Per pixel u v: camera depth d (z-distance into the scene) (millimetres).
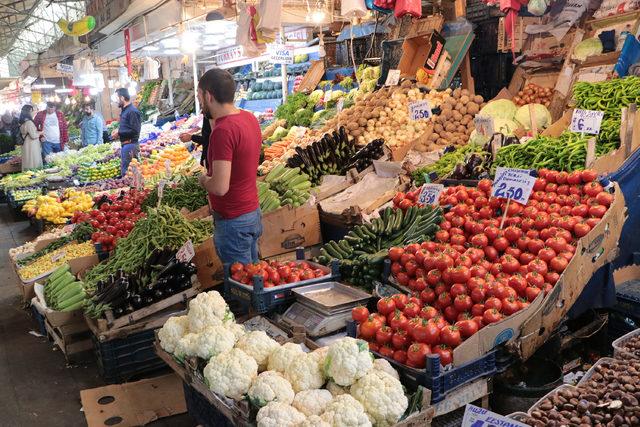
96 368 4957
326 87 10844
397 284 3930
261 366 3135
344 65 11273
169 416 4027
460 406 3086
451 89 7910
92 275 5426
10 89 43156
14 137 18859
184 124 15289
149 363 4703
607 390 2869
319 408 2754
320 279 4230
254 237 4609
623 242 4383
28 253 7168
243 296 4168
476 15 8641
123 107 11734
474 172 5289
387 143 7145
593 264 3777
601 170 4469
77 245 6621
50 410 4270
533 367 3582
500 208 4281
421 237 4238
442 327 3115
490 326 3127
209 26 11312
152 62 14625
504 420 2516
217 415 3203
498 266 3656
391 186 6004
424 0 8695
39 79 32281
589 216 3857
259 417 2627
